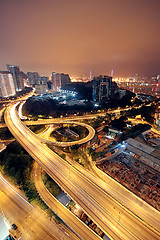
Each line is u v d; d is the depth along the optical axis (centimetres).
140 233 6281
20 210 8269
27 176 10500
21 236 7019
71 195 7894
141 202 8156
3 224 6494
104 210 7181
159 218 7288
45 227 7412
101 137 16050
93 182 9038
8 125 17538
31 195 8638
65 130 17875
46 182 9769
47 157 11312
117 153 12619
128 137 14800
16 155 11894
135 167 11012
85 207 7244
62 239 6912
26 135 15000
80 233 6688
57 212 7650
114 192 8706
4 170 10888
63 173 9594
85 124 18550
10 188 9706
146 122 18825
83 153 12331
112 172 10438
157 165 10644
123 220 6775
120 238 6006
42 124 18400
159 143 13212
